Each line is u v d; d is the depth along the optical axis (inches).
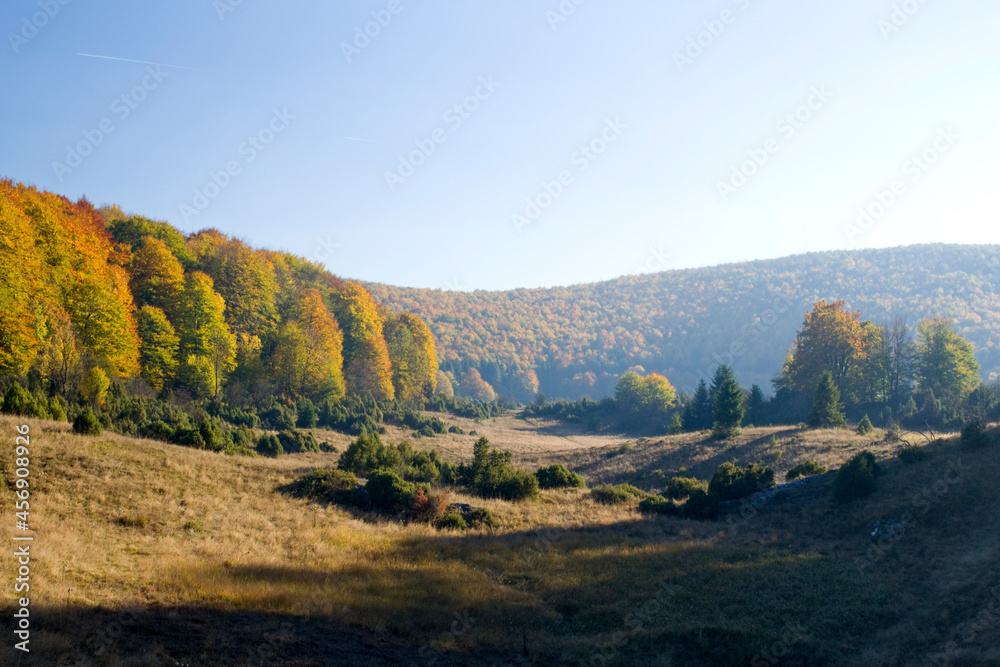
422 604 571.5
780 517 1046.4
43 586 445.4
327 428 2401.6
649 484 1712.6
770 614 599.8
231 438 1563.7
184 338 2140.7
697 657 510.6
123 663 351.6
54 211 1675.7
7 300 1274.6
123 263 2107.5
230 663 385.7
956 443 1157.7
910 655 504.4
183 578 529.0
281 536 753.0
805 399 2849.4
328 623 490.3
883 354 2829.7
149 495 778.8
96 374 1360.7
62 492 706.2
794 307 6584.6
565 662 482.9
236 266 2630.4
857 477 1034.1
